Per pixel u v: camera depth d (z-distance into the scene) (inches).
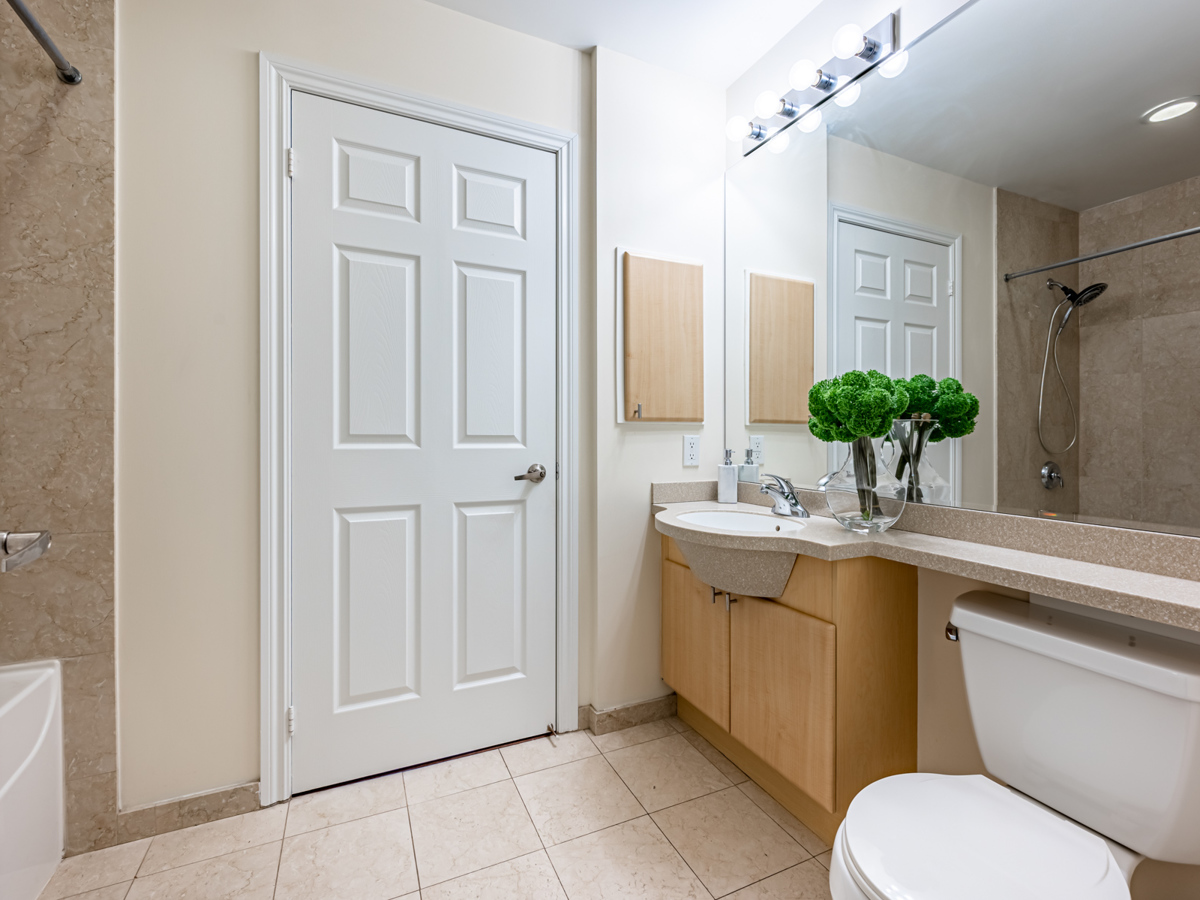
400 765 66.1
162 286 54.8
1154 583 36.4
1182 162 39.6
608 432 75.9
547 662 74.5
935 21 55.8
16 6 40.9
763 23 71.0
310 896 48.1
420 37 65.4
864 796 37.2
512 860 52.4
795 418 73.8
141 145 53.9
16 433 50.1
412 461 66.2
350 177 62.4
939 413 55.5
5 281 49.5
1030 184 48.4
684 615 72.9
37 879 47.3
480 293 69.6
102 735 52.8
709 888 49.1
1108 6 43.4
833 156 67.5
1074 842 32.5
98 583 52.5
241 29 57.4
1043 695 38.4
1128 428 42.3
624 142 76.7
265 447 58.4
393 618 65.4
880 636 52.5
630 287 76.0
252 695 58.9
